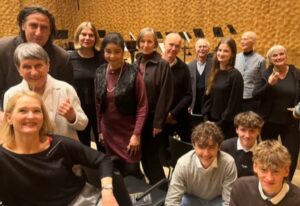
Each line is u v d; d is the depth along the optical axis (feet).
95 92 9.22
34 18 6.86
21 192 5.71
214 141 7.10
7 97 6.46
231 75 10.07
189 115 10.98
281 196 5.80
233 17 25.86
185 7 29.71
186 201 7.78
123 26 37.27
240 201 6.25
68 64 7.72
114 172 6.12
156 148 9.62
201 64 13.41
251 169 8.25
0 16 36.68
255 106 11.98
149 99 9.41
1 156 5.64
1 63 7.16
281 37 22.84
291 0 22.02
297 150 10.52
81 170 6.45
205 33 28.32
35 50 6.11
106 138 9.21
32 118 5.68
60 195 5.87
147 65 9.53
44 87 6.49
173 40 10.24
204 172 7.39
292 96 10.20
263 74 10.72
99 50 10.30
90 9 40.93
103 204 5.63
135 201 7.39
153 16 33.14
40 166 5.74
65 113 6.40
